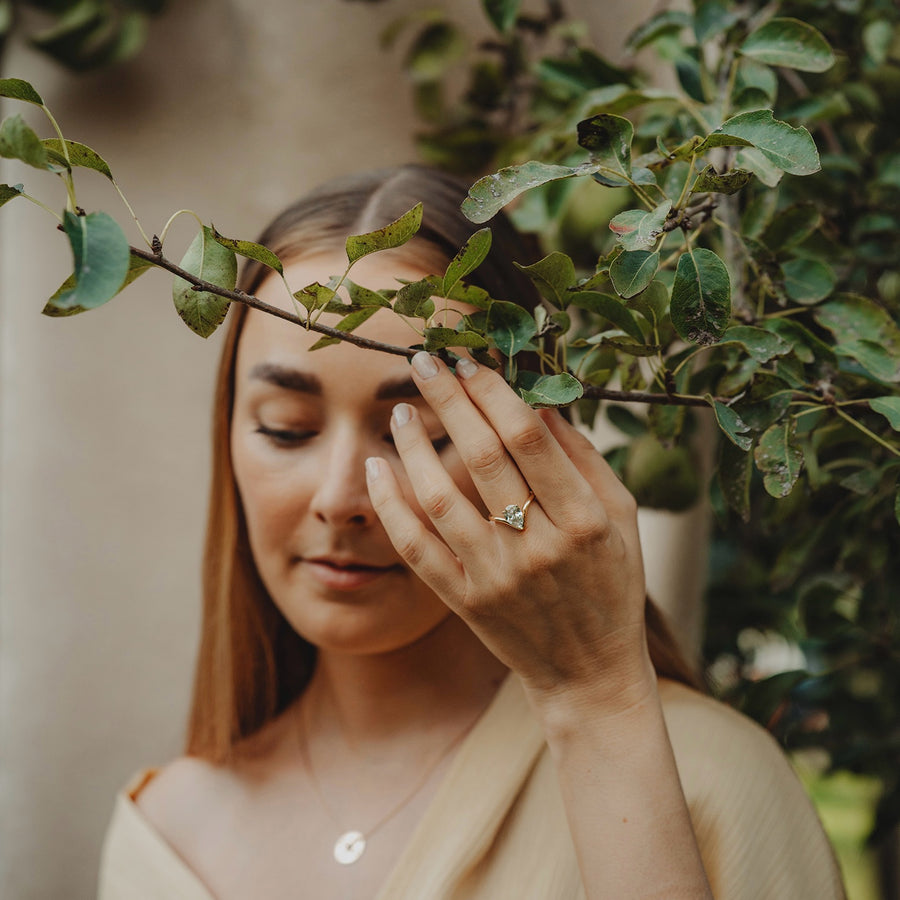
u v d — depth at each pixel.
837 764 1.55
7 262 1.82
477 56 1.83
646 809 0.77
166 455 1.81
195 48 1.77
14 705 1.81
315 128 1.79
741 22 1.08
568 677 0.80
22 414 1.80
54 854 1.80
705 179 0.69
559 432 0.88
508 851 0.97
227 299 0.72
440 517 0.79
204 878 1.13
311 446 0.95
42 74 1.76
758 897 0.90
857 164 1.25
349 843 1.06
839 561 1.14
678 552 1.59
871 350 0.87
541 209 1.40
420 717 1.10
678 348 1.28
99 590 1.81
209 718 1.24
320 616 0.97
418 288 0.73
